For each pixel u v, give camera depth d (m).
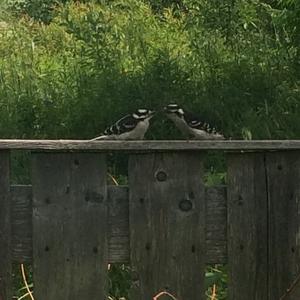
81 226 3.77
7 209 3.73
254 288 3.86
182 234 3.81
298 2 7.77
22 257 3.76
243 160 3.84
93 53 8.16
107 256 3.79
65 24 8.48
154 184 3.79
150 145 3.71
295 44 8.34
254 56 8.45
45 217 3.74
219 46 8.71
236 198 3.84
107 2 11.16
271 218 3.86
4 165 3.71
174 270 3.81
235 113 7.57
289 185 3.87
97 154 3.76
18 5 13.80
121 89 7.54
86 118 7.35
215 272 4.83
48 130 7.43
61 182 3.75
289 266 3.88
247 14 8.80
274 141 3.77
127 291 5.04
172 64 8.09
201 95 7.72
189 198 3.81
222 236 3.84
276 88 7.93
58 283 3.76
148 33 9.47
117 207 3.79
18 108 7.66
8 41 10.14
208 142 3.73
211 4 8.84
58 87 8.06
